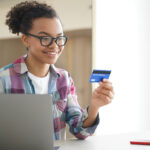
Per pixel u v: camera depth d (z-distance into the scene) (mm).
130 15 2490
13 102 772
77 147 957
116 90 2430
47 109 782
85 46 2012
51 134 791
